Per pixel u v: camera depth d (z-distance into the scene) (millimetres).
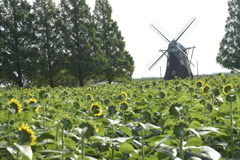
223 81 10500
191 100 5156
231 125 3391
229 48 60531
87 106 5770
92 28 55688
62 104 5625
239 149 3227
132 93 7906
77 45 53906
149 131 3340
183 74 45000
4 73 49094
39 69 53094
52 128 3186
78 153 2777
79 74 53750
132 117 4914
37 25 54062
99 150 3070
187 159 2570
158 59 46469
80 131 2271
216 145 3402
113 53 60094
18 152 2129
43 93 4961
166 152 2410
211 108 4094
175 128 2488
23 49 49625
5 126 3357
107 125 3719
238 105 3670
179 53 44594
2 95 9531
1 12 51094
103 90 10117
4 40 49781
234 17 61656
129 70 58250
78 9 55000
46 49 54938
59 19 55500
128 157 3143
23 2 52281
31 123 4148
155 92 7102
